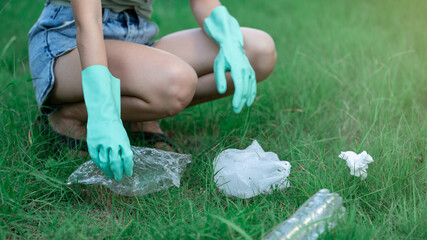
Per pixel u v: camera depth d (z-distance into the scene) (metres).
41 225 1.40
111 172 1.40
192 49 1.90
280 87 2.47
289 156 1.83
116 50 1.64
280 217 1.41
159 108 1.64
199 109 2.19
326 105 2.28
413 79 2.49
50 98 1.76
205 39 1.90
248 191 1.56
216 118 2.21
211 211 1.41
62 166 1.64
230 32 1.79
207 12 1.89
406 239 1.29
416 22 3.50
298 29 3.70
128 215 1.49
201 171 1.70
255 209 1.41
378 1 4.18
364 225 1.36
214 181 1.62
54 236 1.31
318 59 2.87
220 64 1.74
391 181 1.54
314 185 1.54
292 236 1.18
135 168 1.56
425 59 2.78
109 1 1.73
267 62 1.92
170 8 4.35
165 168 1.57
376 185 1.54
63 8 1.73
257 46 1.88
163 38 2.00
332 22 3.69
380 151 1.70
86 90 1.40
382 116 2.05
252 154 1.66
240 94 1.67
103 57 1.43
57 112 1.81
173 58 1.64
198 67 1.89
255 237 1.30
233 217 1.34
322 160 1.67
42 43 1.74
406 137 1.85
